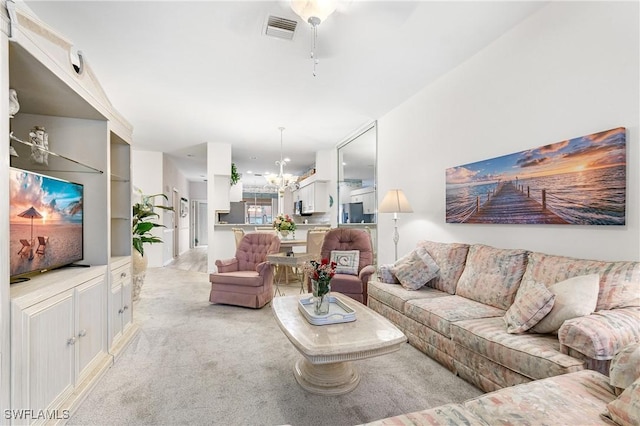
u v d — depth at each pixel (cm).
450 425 102
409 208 344
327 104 401
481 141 281
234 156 743
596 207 195
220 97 374
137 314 343
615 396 116
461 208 302
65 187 200
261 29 241
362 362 225
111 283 234
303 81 333
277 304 243
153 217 673
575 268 190
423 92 359
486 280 241
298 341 170
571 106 211
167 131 521
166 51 271
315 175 686
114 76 316
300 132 532
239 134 543
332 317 202
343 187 626
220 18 228
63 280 170
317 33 247
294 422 160
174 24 233
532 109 236
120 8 214
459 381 199
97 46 262
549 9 223
